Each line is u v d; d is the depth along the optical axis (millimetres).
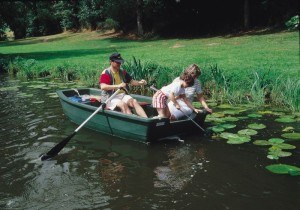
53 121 7469
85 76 12203
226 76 9234
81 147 5980
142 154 5582
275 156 5211
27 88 11344
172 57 15383
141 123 5891
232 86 8727
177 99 6477
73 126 7125
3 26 25266
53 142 6242
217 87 8844
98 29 39188
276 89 8086
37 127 7090
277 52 14695
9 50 27938
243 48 17219
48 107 8617
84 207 4109
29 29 47219
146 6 29859
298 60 12180
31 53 23453
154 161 5289
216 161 5188
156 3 28812
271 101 8203
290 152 5371
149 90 9938
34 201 4293
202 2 29516
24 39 43656
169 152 5613
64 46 29516
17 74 14641
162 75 9766
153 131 5910
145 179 4719
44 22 46312
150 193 4348
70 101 7105
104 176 4863
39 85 11781
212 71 9227
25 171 5102
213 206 4012
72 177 4867
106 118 6441
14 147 6023
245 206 3994
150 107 7031
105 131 6660
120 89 6551
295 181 4512
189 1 29953
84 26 41656
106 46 26484
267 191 4293
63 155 5652
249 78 9195
